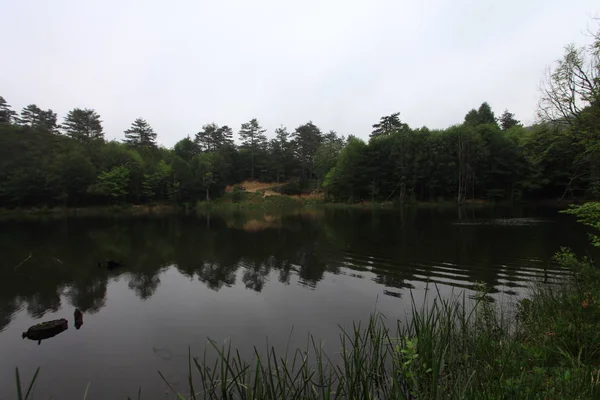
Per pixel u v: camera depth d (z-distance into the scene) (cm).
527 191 5606
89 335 921
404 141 6278
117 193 6106
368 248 1977
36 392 663
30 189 5525
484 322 735
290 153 9206
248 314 1034
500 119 8319
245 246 2208
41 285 1415
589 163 1307
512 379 398
